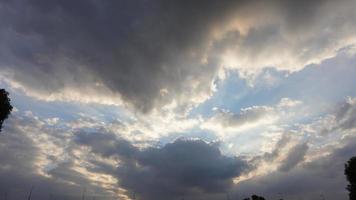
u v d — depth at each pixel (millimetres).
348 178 89562
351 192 88375
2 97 62281
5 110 62531
